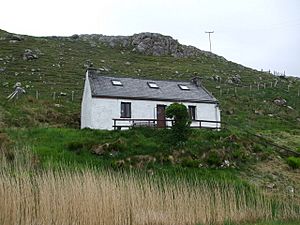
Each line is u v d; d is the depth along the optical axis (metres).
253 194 22.22
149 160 26.09
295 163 29.00
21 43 82.00
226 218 18.94
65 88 55.22
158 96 37.47
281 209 20.83
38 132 31.14
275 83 76.00
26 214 15.08
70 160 24.67
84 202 16.17
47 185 15.87
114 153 26.64
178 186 20.05
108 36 111.44
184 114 30.09
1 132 29.28
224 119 49.06
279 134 42.22
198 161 26.84
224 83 73.19
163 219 17.50
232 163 27.70
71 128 35.47
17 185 15.33
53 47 85.56
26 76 59.28
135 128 32.22
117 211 16.78
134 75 69.56
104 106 35.16
